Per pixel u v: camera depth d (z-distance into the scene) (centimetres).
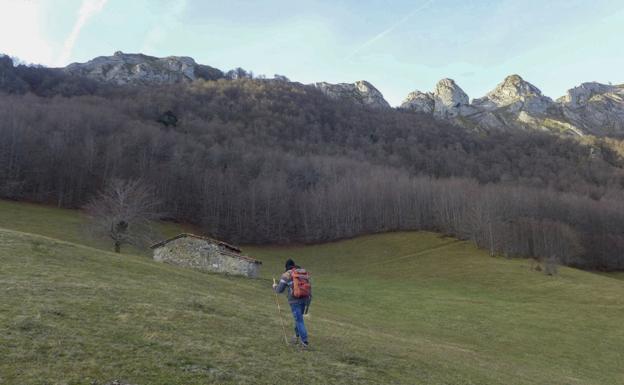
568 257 10694
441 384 1455
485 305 5366
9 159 10806
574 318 4872
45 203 10638
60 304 1474
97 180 12081
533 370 2580
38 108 13900
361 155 19575
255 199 12912
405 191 13512
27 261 2188
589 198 14338
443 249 10594
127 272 2583
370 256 10562
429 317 4491
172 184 12888
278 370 1224
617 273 11469
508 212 11906
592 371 3017
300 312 1516
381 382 1308
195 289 2592
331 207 12988
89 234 6506
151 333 1338
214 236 12062
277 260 10312
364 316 3978
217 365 1172
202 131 18100
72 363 1020
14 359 988
